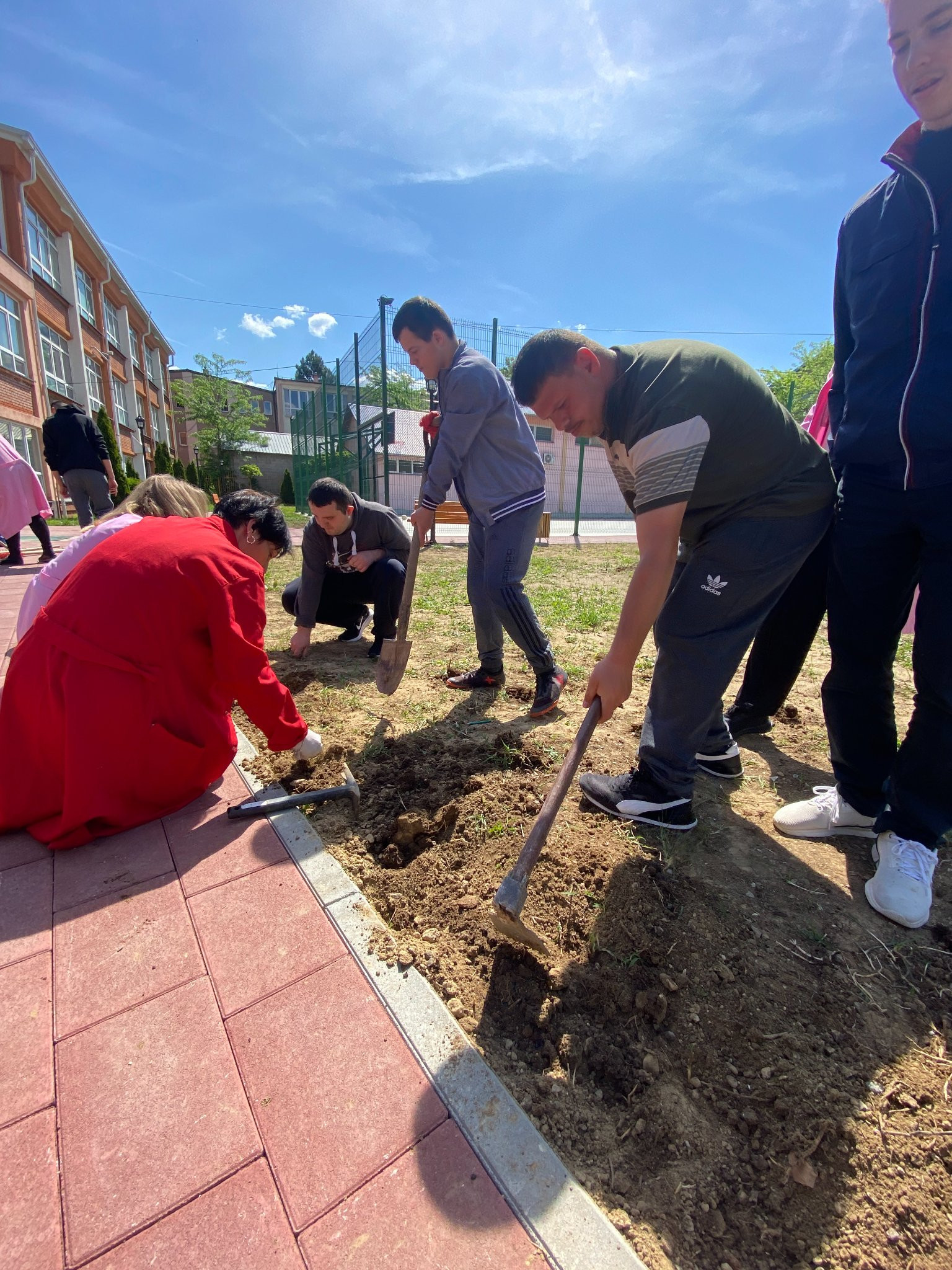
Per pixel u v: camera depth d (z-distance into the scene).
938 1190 1.08
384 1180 1.04
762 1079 1.25
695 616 1.83
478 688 3.30
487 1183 1.04
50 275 20.59
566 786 1.50
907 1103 1.20
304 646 3.84
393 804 2.13
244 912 1.61
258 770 2.34
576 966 1.48
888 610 1.84
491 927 1.58
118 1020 1.31
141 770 1.93
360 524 3.69
